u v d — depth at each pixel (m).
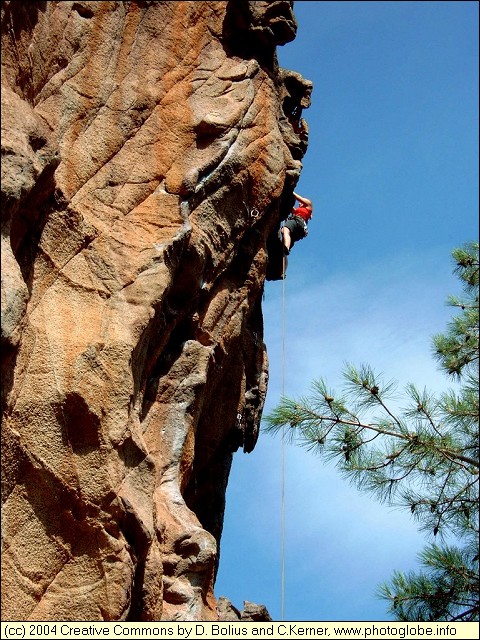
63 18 14.35
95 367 12.98
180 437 14.46
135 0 15.30
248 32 16.33
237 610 13.96
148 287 13.84
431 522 14.66
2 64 13.04
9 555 12.09
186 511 13.92
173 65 15.47
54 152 13.08
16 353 12.35
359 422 15.04
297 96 17.59
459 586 14.20
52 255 13.41
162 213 14.55
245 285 16.20
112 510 12.56
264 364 17.73
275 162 15.99
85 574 12.36
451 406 14.97
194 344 15.09
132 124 14.82
